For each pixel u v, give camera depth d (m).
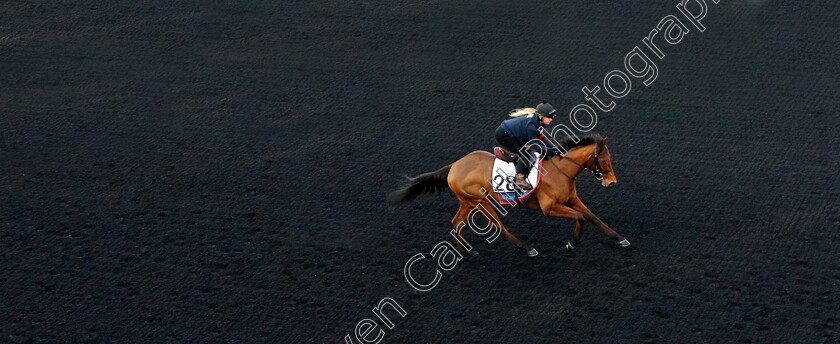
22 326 7.43
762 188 9.16
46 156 10.30
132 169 9.99
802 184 9.20
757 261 7.98
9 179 9.80
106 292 7.88
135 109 11.36
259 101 11.48
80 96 11.70
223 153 10.31
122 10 14.12
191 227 8.88
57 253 8.45
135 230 8.82
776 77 11.41
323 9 13.93
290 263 8.27
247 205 9.25
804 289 7.57
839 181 9.20
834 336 6.99
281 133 10.73
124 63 12.53
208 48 12.88
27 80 12.14
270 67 12.31
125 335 7.32
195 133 10.77
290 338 7.27
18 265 8.26
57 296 7.83
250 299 7.77
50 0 14.43
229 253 8.44
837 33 12.39
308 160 10.12
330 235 8.70
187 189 9.57
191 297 7.80
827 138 10.05
